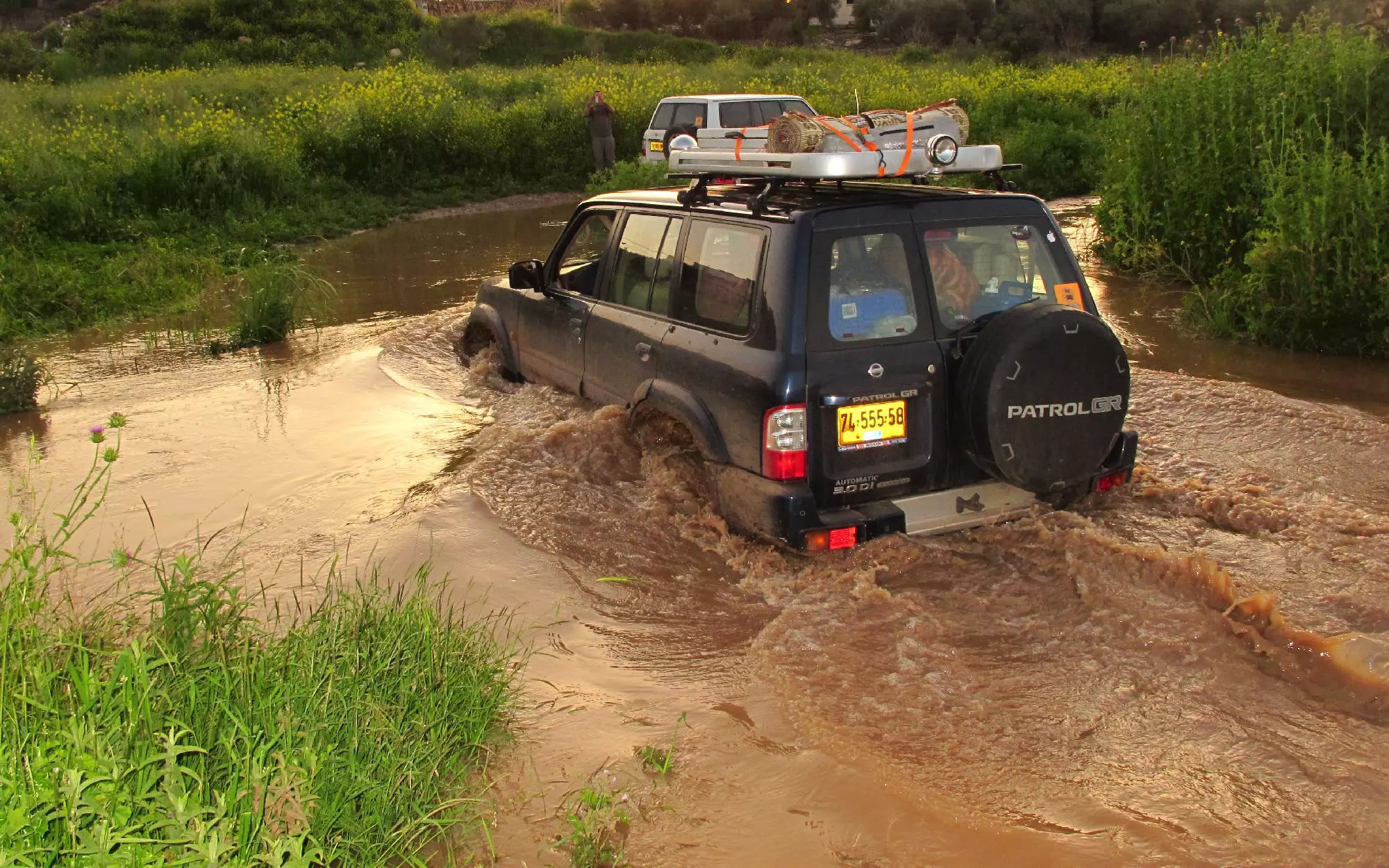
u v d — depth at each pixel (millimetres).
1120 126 12344
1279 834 3074
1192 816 3160
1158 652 4039
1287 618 4211
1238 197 10398
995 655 4074
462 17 45344
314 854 2660
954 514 4887
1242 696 3764
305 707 3242
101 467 6262
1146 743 3520
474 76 28891
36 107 22312
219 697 3244
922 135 5172
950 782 3344
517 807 3305
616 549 5094
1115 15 50938
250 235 15398
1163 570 4484
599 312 6266
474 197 19641
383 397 7633
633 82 26641
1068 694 3799
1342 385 7680
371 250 14883
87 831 2521
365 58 39281
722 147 18562
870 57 44344
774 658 4090
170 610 3594
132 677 3117
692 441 5430
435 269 13250
